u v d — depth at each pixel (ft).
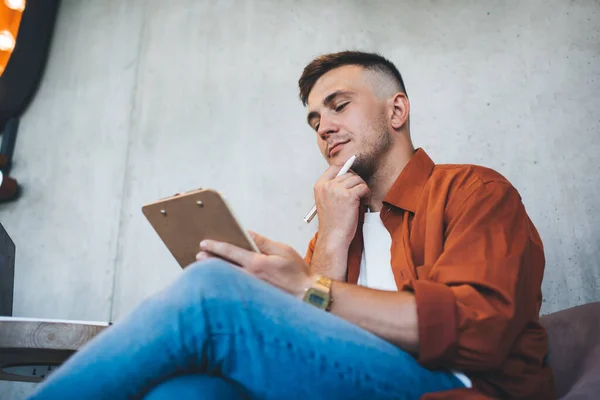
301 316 2.27
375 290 2.72
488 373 2.68
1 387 7.41
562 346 3.49
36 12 9.43
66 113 9.17
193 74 8.90
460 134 7.27
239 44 8.91
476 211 3.17
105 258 7.99
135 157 8.55
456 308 2.56
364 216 4.21
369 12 8.47
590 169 6.61
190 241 3.08
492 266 2.77
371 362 2.27
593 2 7.43
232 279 2.24
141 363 2.01
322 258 3.94
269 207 7.71
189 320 2.10
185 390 1.99
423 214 3.62
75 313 7.75
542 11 7.62
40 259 8.19
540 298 3.33
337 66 4.74
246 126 8.31
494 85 7.42
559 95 7.09
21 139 9.13
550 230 6.46
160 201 2.99
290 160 7.94
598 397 2.68
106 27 9.72
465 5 8.04
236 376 2.17
